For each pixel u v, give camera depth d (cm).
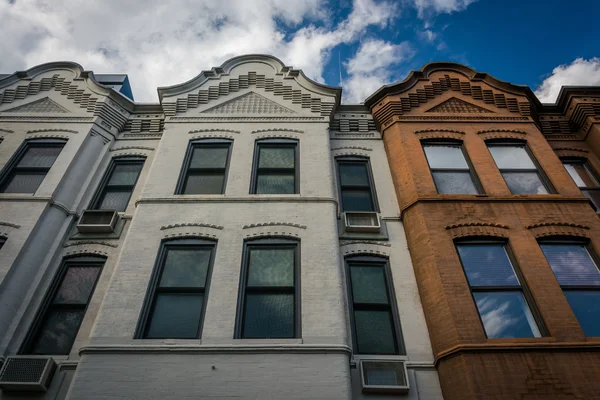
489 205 1091
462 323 858
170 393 750
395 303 970
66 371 836
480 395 751
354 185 1267
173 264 969
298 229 1023
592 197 1296
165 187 1131
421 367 855
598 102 1466
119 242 1080
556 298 900
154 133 1419
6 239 1006
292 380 767
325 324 846
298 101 1416
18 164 1240
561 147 1427
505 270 969
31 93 1452
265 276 947
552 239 1030
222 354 800
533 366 784
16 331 897
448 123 1359
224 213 1056
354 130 1425
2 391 804
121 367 780
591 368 778
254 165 1215
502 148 1305
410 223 1085
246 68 1523
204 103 1410
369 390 815
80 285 1007
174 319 873
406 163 1217
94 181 1252
